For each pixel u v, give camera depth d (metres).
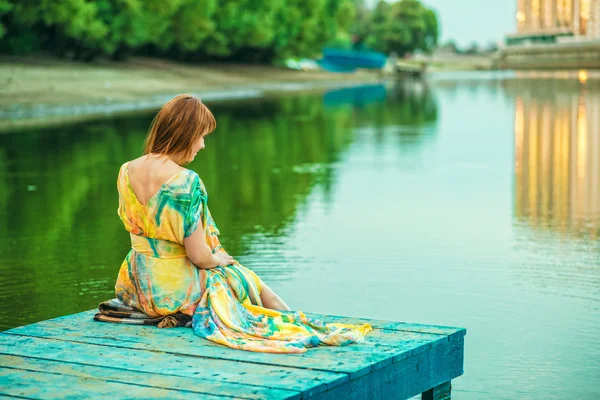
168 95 40.12
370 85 66.75
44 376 4.38
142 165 5.04
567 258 9.23
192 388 4.18
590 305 7.52
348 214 11.88
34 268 8.85
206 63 68.56
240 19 64.62
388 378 4.58
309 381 4.22
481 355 6.29
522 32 119.44
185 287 5.09
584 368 6.02
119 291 5.27
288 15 74.25
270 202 12.88
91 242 10.08
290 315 5.11
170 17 56.06
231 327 4.92
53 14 43.16
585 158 18.11
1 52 44.28
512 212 12.03
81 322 5.23
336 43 98.75
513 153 19.25
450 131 25.27
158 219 4.99
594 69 93.19
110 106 34.31
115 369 4.45
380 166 17.19
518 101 39.59
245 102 41.41
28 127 25.23
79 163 17.33
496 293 7.89
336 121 29.52
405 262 9.05
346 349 4.70
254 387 4.17
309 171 16.44
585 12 102.00
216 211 12.09
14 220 11.48
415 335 4.94
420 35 136.75
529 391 5.62
